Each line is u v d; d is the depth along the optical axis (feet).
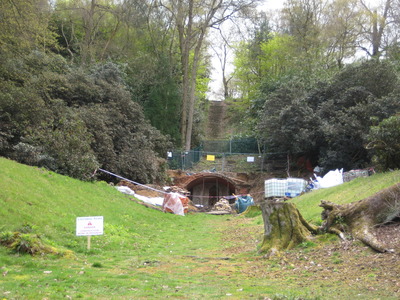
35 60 88.28
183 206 82.89
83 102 95.55
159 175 103.50
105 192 66.74
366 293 20.44
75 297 19.90
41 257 29.14
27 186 47.52
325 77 121.60
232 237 48.62
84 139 77.00
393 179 47.26
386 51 133.80
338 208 35.19
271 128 111.75
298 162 120.26
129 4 142.92
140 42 158.92
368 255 28.27
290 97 112.88
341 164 95.96
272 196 85.92
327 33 142.00
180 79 154.10
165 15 150.10
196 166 139.54
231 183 121.29
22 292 20.04
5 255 28.07
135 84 139.95
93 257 32.37
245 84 191.93
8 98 70.03
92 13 131.64
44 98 84.84
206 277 26.20
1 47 67.92
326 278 24.43
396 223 32.32
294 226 34.14
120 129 96.84
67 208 47.57
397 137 58.29
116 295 20.81
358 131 87.30
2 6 63.82
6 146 66.95
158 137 114.52
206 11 140.97
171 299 20.29
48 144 68.28
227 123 205.16
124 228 49.39
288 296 19.88
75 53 146.30
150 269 28.63
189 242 45.50
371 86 98.99
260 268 28.91
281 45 167.22
